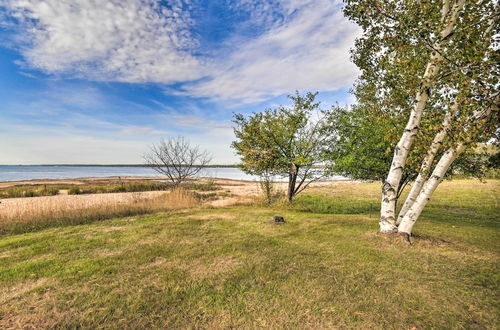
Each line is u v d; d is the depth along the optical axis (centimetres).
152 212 1104
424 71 666
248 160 1375
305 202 1514
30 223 866
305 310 335
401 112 787
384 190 670
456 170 802
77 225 866
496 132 503
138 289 390
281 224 850
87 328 299
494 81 428
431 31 521
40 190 2248
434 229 798
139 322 309
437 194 1927
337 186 2964
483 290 390
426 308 343
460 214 1149
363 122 984
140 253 556
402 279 426
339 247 592
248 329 297
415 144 627
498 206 1358
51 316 322
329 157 1220
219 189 2514
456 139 493
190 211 1134
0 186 3111
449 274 446
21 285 408
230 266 481
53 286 402
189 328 299
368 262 498
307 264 489
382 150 948
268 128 1344
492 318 320
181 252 562
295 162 1271
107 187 2592
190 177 1942
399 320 316
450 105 520
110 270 463
